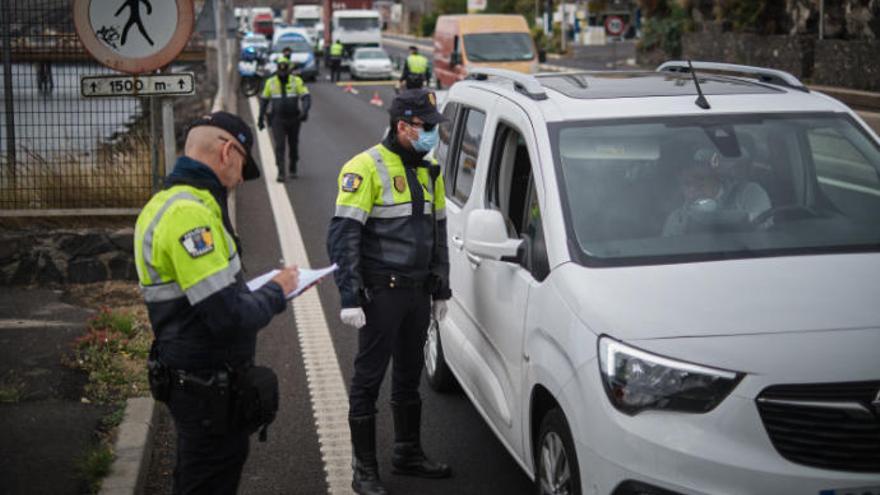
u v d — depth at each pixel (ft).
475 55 92.38
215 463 12.15
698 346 11.90
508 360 15.35
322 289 29.63
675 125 15.64
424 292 16.47
